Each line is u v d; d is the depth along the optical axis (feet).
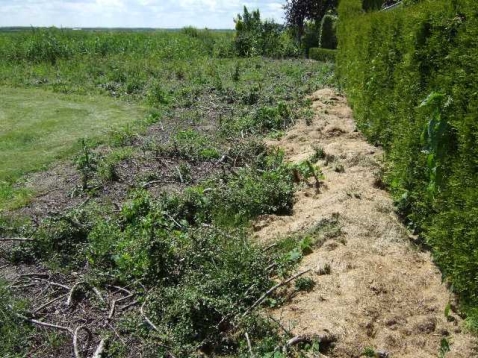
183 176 23.03
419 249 14.88
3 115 37.52
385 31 23.30
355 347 10.71
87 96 45.37
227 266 13.73
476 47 12.14
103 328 12.59
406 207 16.63
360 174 19.99
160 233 15.64
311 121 29.37
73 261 15.74
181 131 29.73
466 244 11.87
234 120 32.27
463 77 12.53
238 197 18.84
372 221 15.79
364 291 12.40
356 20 36.11
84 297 14.08
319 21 88.28
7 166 25.77
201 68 58.34
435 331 11.16
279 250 15.33
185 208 18.93
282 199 18.88
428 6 16.15
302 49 81.71
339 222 15.88
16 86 49.93
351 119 29.94
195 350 11.53
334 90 39.70
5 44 65.87
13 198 21.47
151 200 19.35
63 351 11.89
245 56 77.92
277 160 22.98
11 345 11.89
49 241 16.42
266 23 83.92
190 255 14.90
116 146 28.73
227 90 42.73
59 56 65.36
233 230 16.88
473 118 11.80
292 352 10.80
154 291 13.69
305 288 13.10
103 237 16.24
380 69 23.15
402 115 17.90
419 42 16.31
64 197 21.47
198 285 13.28
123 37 76.59
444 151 12.37
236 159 24.64
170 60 67.82
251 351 10.82
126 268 14.76
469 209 11.91
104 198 20.99
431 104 13.32
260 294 13.29
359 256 14.11
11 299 13.55
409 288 12.66
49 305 13.69
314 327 11.30
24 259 16.20
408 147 16.28
